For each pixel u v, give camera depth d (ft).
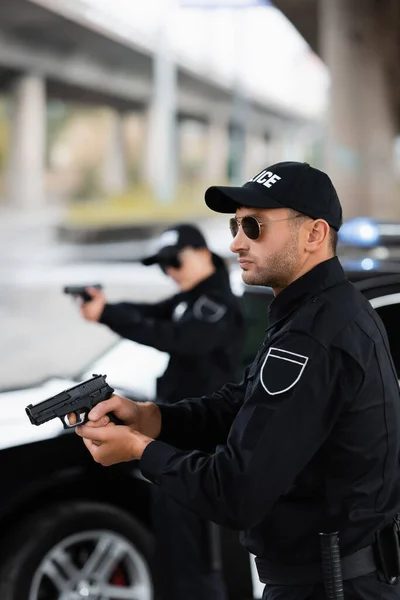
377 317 5.74
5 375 23.61
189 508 5.28
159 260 10.36
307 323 5.35
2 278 54.19
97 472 9.56
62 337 31.37
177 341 9.94
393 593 5.72
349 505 5.47
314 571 5.63
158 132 159.84
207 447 6.35
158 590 9.72
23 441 9.26
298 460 5.20
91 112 222.89
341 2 66.90
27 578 9.04
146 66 161.58
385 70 68.28
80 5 123.24
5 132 153.99
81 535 9.37
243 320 10.36
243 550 9.71
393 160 70.08
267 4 87.45
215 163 226.17
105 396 5.64
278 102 250.98
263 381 5.27
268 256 5.57
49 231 102.06
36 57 135.95
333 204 5.65
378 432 5.42
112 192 201.98
